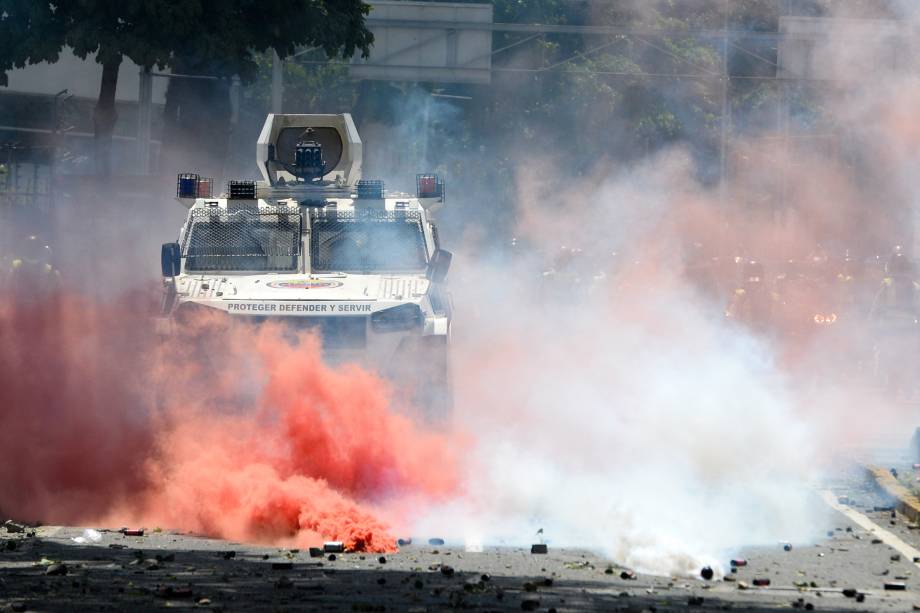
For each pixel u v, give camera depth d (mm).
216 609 32000
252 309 53594
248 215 59875
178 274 57969
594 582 36812
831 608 33562
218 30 116812
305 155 65125
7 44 114188
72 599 33156
